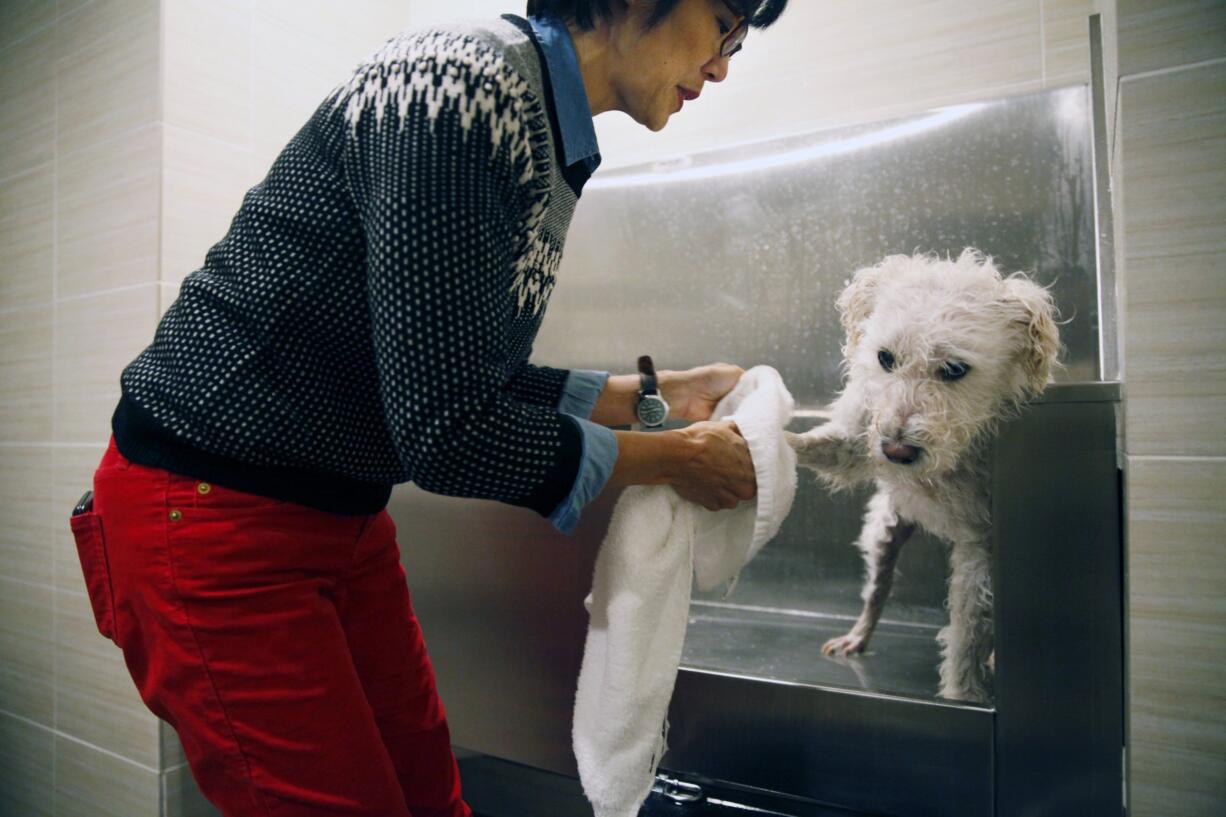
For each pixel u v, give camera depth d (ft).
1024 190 3.65
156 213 3.83
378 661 2.52
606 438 1.90
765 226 4.24
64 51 4.32
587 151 2.08
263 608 1.89
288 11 4.52
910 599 3.68
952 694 2.85
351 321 1.83
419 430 1.60
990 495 2.85
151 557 1.86
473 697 3.14
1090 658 2.21
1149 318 2.06
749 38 4.52
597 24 2.05
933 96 4.03
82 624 4.15
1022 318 2.89
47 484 4.37
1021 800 2.29
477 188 1.64
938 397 2.95
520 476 1.75
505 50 1.81
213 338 1.87
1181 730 2.01
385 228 1.59
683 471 2.11
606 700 2.17
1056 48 3.75
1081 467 2.23
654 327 4.51
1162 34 2.04
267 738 1.87
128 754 3.92
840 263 4.06
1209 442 1.98
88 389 4.15
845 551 3.91
